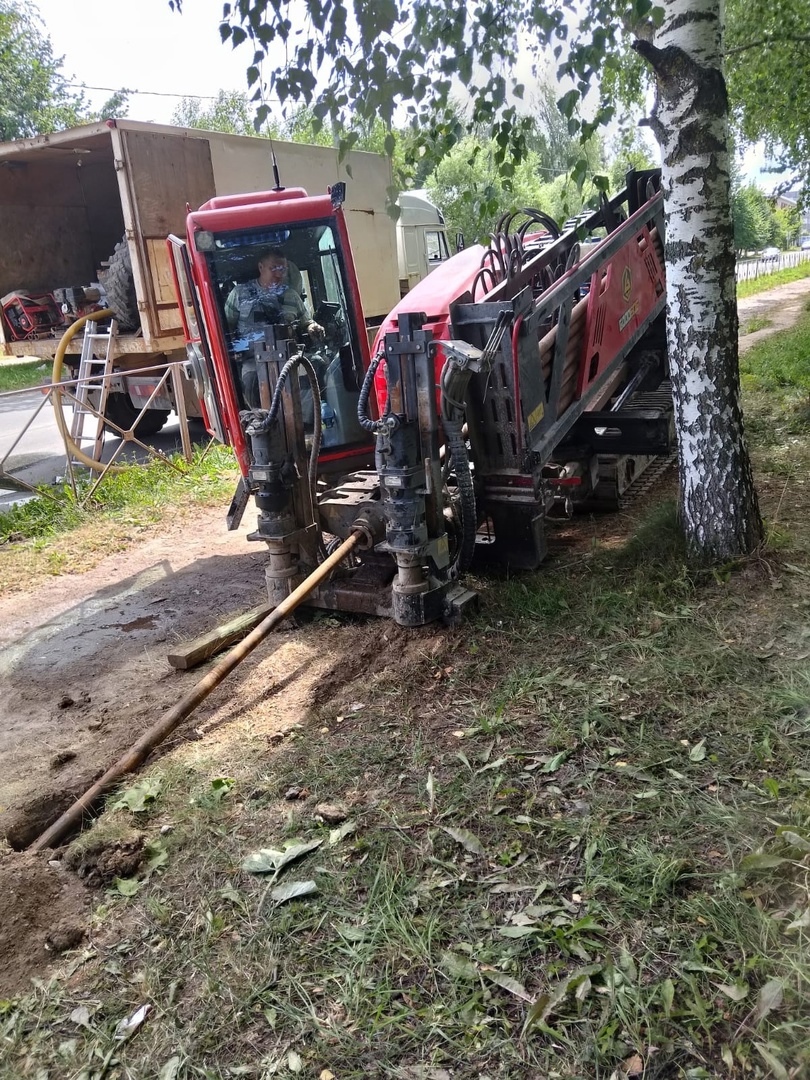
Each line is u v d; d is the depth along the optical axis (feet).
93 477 30.60
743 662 12.09
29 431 45.19
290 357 15.19
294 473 15.99
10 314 36.19
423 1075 6.94
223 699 13.98
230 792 11.27
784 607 13.33
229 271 18.57
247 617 16.70
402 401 14.03
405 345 13.73
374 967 8.07
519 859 9.13
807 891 7.92
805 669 11.63
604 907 8.25
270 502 15.70
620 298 19.76
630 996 7.25
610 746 10.79
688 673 12.06
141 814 11.05
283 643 15.75
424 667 13.66
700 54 13.33
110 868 9.92
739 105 34.83
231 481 29.58
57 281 38.14
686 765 10.20
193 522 26.08
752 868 8.30
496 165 15.26
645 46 13.23
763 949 7.46
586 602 14.76
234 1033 7.63
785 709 10.91
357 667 14.25
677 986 7.34
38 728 14.23
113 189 39.45
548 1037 7.09
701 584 14.55
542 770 10.57
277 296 18.76
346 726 12.47
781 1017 6.85
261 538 16.08
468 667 13.44
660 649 12.82
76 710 14.69
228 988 8.11
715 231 13.89
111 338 31.40
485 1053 7.05
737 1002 7.07
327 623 16.19
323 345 19.51
